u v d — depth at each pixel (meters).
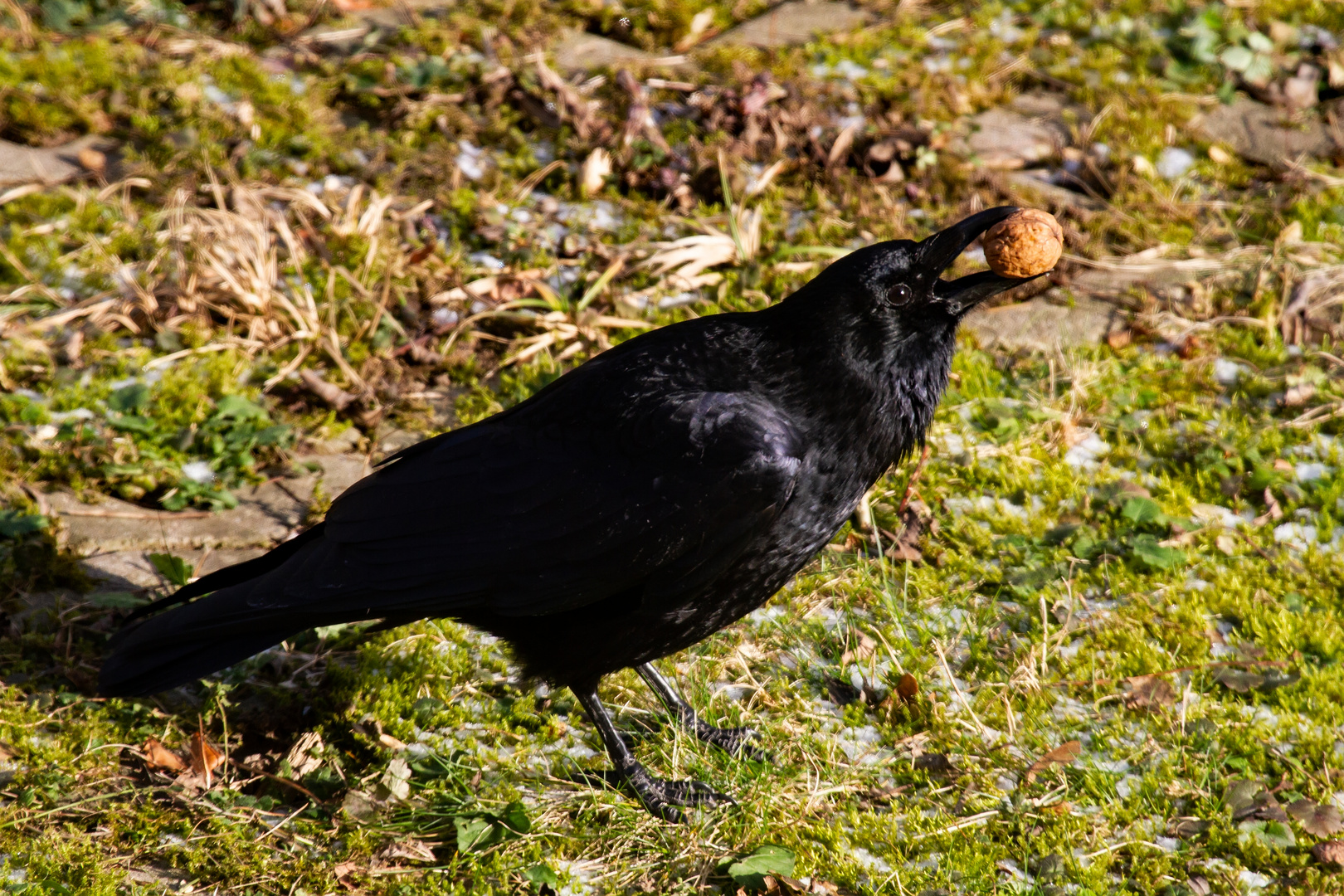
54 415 8.93
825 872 6.12
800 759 6.83
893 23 14.12
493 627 6.63
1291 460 9.02
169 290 10.00
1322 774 6.65
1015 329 10.16
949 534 8.36
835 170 11.68
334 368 9.63
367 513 6.38
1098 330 10.17
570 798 6.53
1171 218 11.41
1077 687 7.27
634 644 6.51
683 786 6.65
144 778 6.53
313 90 12.51
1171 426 9.35
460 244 10.91
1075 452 9.12
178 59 12.89
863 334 6.38
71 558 7.78
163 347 9.62
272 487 8.55
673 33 13.79
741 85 12.57
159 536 8.02
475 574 6.26
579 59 13.28
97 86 12.37
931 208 11.47
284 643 7.50
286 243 10.50
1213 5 14.20
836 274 6.45
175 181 11.16
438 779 6.59
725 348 6.54
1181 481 8.87
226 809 6.36
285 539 8.09
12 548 7.80
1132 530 8.38
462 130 12.17
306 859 6.09
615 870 6.14
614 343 9.88
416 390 9.54
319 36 13.51
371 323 9.85
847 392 6.40
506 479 6.32
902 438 6.66
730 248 10.71
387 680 7.22
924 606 7.82
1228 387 9.74
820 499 6.47
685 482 6.19
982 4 14.53
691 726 7.06
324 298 10.10
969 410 9.39
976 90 13.01
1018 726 7.03
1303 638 7.58
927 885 6.02
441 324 10.04
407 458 6.59
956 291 6.49
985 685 7.21
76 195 10.98
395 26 13.72
